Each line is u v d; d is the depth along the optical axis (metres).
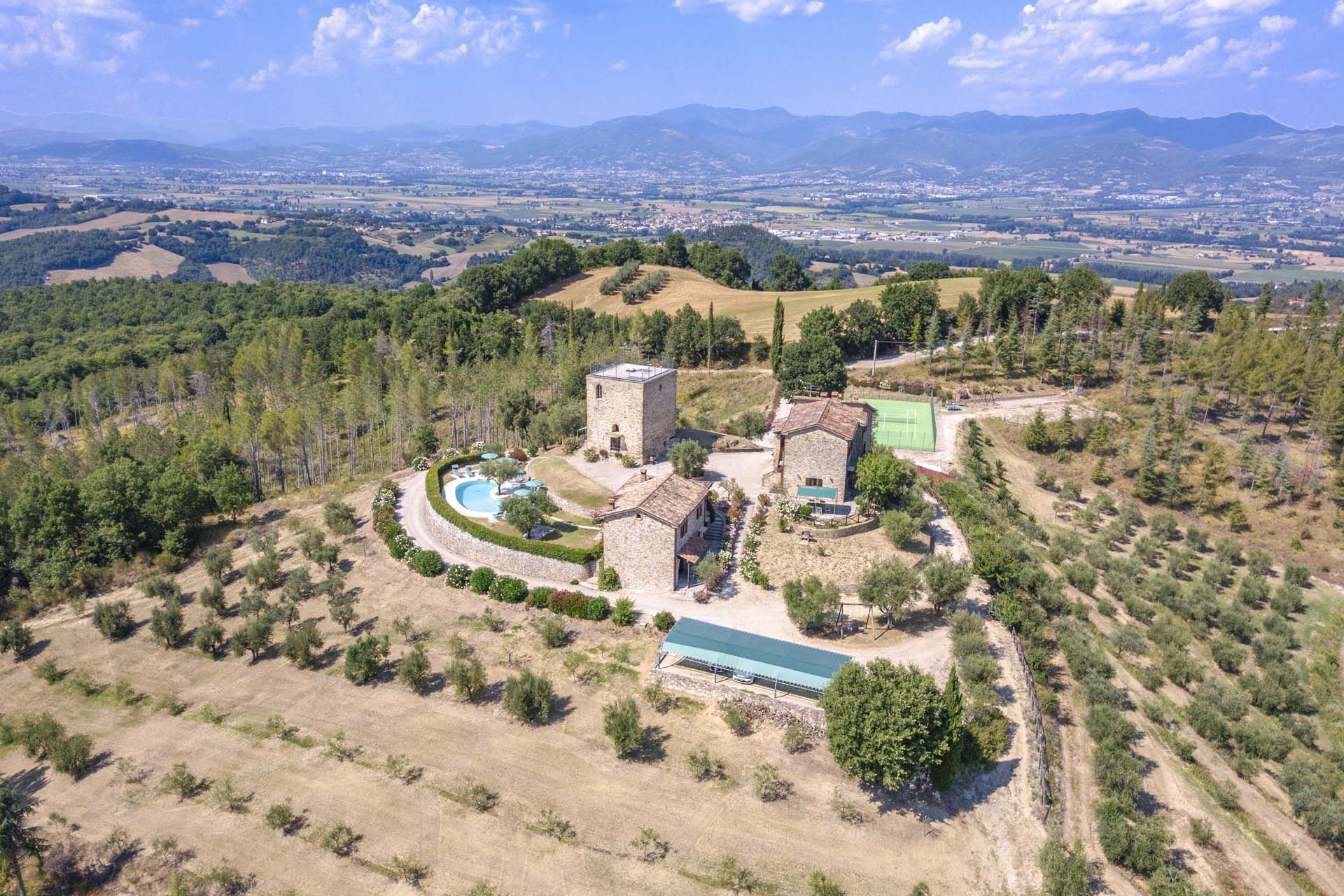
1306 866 47.47
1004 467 104.62
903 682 46.50
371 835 46.12
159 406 159.50
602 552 70.31
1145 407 116.06
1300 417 111.81
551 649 61.88
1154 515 95.56
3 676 65.44
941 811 46.59
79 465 105.81
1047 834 45.09
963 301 149.12
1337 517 92.38
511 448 109.06
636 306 199.75
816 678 52.84
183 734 56.22
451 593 70.88
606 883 42.56
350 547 80.25
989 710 51.31
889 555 70.06
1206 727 58.41
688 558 67.62
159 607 73.50
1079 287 153.38
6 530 81.62
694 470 84.19
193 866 44.69
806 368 120.88
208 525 90.94
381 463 117.19
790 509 75.25
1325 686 68.62
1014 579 69.06
